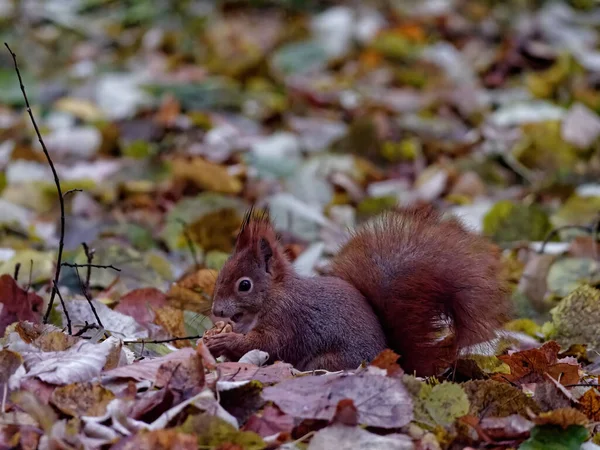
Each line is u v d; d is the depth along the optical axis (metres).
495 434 6.05
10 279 8.02
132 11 23.61
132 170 14.25
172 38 21.45
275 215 12.01
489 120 16.84
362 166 14.62
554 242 11.35
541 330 8.71
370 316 7.25
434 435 5.93
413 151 15.50
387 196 12.91
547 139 14.91
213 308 7.12
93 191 13.38
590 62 19.47
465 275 7.28
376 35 21.06
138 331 8.08
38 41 21.25
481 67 19.77
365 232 7.80
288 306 7.14
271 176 14.12
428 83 19.17
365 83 19.44
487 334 7.25
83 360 6.44
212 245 11.01
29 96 18.08
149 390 6.22
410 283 7.29
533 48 20.08
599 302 8.42
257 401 6.14
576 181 14.08
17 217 11.98
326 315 7.14
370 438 5.75
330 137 16.33
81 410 5.96
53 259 9.94
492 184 14.56
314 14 23.48
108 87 18.03
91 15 24.02
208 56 20.59
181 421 5.89
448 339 7.40
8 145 15.40
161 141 15.91
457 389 6.21
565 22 21.86
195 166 13.21
